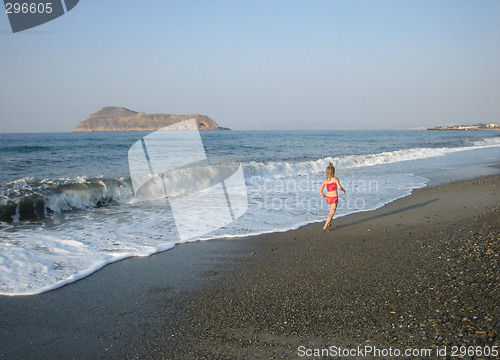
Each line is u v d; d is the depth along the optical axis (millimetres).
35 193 8859
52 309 3969
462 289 4141
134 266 5355
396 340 3141
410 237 6656
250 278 4840
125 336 3395
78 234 6961
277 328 3463
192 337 3346
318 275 4871
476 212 8516
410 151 29125
